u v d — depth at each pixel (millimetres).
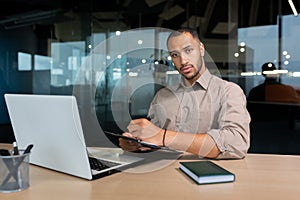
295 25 3434
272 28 3516
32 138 909
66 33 4211
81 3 4168
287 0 3445
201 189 755
